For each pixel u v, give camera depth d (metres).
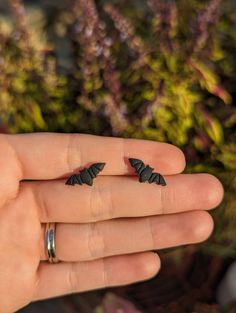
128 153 0.12
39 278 0.13
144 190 0.12
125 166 0.12
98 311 0.15
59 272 0.13
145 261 0.13
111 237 0.12
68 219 0.12
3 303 0.12
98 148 0.12
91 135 0.12
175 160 0.12
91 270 0.13
